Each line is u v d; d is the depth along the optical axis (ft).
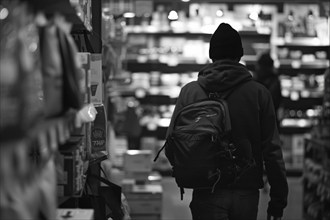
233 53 10.95
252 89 10.75
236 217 10.62
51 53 6.35
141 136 33.40
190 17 33.47
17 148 4.27
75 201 9.73
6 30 5.98
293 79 33.99
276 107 24.98
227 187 10.44
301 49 34.42
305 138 24.62
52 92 6.31
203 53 33.58
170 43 33.99
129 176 21.76
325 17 33.76
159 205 20.27
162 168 31.94
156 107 33.78
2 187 4.37
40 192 5.75
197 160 10.28
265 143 10.69
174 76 33.88
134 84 33.17
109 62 16.75
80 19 9.02
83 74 8.81
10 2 6.09
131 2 28.99
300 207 24.97
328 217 19.20
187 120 10.59
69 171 8.38
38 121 4.95
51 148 5.95
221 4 33.55
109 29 17.53
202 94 10.94
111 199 11.16
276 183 10.69
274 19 34.01
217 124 10.34
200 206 10.64
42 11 7.87
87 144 10.12
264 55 25.13
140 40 33.81
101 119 11.04
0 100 4.55
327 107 21.89
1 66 4.54
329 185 19.33
